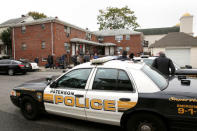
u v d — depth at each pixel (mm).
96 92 2709
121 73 2656
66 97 2953
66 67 16594
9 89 6785
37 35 19734
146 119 2420
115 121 2596
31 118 3498
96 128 3150
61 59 16703
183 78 3506
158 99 2314
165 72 4770
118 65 2762
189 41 15328
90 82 2830
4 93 6086
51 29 18484
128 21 39188
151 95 2367
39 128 3154
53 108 3152
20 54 21391
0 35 26109
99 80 2781
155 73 3084
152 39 41219
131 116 2508
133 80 2527
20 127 3207
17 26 21297
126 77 2598
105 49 31406
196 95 2227
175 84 2846
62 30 19922
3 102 4938
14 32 21703
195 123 2150
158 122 2342
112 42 31109
